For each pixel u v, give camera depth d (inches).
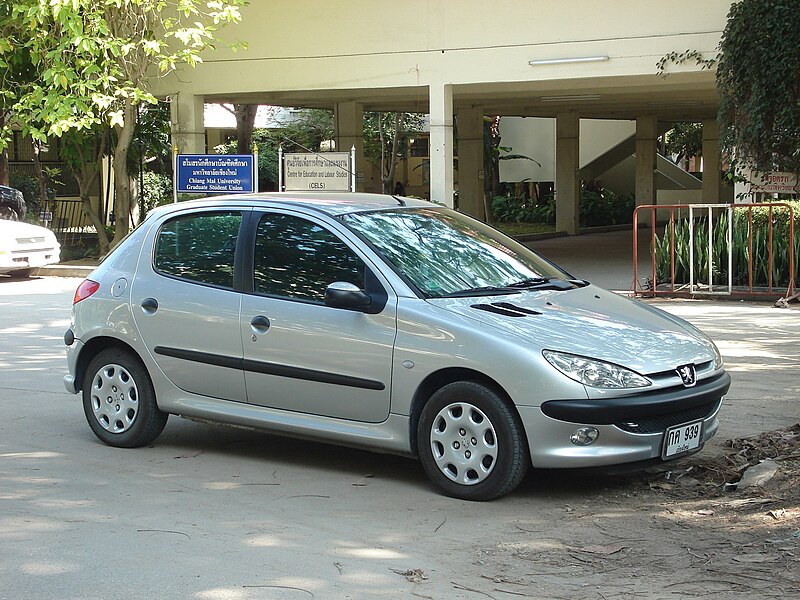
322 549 213.0
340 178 726.5
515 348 235.8
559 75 713.6
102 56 769.6
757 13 629.9
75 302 311.1
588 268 812.0
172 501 248.8
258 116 1581.0
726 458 268.4
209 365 281.7
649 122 1363.2
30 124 790.5
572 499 246.5
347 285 254.7
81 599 186.5
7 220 819.4
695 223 660.7
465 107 1168.8
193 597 186.9
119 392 301.7
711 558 202.4
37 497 252.5
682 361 244.4
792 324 506.0
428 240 277.7
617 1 690.8
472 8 733.3
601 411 229.1
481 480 241.4
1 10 762.2
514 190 1659.7
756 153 649.6
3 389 386.9
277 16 791.1
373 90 906.1
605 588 189.2
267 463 284.5
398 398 251.0
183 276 291.1
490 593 187.9
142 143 999.0
